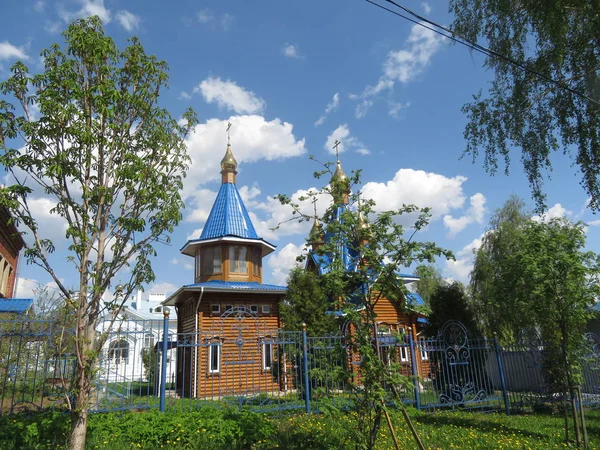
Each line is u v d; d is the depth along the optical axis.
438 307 15.97
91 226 5.70
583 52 11.93
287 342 11.79
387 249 5.94
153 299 49.09
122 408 9.43
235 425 8.30
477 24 13.10
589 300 8.66
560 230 9.23
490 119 13.70
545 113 13.05
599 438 9.19
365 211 6.21
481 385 13.25
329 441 7.64
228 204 22.61
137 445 7.54
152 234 6.17
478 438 8.90
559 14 11.40
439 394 12.62
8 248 23.06
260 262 22.50
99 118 6.06
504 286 9.65
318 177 6.55
